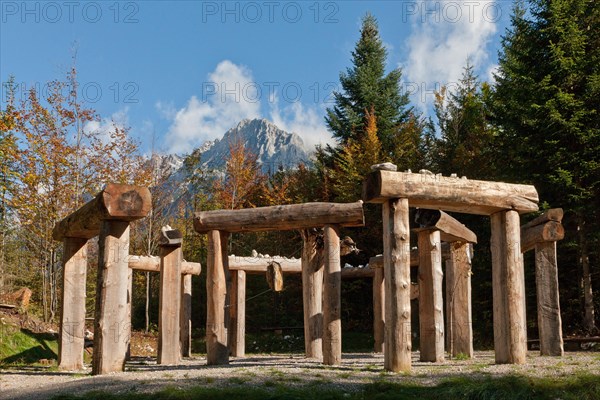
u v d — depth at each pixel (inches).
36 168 875.4
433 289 477.7
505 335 412.5
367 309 1127.6
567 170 783.7
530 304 846.5
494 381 315.0
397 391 305.3
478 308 920.3
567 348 614.9
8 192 861.2
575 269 865.5
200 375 361.4
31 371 458.6
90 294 1072.2
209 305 492.1
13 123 843.4
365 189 391.2
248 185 1289.4
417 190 384.8
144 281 1234.6
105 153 971.9
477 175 1035.3
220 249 498.3
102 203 378.9
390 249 380.5
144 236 1179.9
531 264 835.4
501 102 937.5
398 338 374.3
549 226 502.6
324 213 460.4
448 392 298.5
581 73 805.9
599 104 805.9
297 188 1285.7
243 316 703.7
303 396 289.0
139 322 1176.8
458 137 1171.3
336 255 458.0
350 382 333.4
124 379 343.9
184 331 728.3
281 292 1162.6
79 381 343.6
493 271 426.6
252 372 378.3
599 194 799.7
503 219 420.5
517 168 839.7
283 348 899.4
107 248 386.6
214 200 1343.5
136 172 1034.1
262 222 482.3
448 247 588.1
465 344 530.9
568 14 832.3
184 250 1243.2
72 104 920.9
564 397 293.0
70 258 481.4
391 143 1266.0
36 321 684.1
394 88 1369.3
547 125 793.6
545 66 831.1
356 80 1344.7
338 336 448.8
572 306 874.8
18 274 1031.0
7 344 596.1
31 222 866.1
